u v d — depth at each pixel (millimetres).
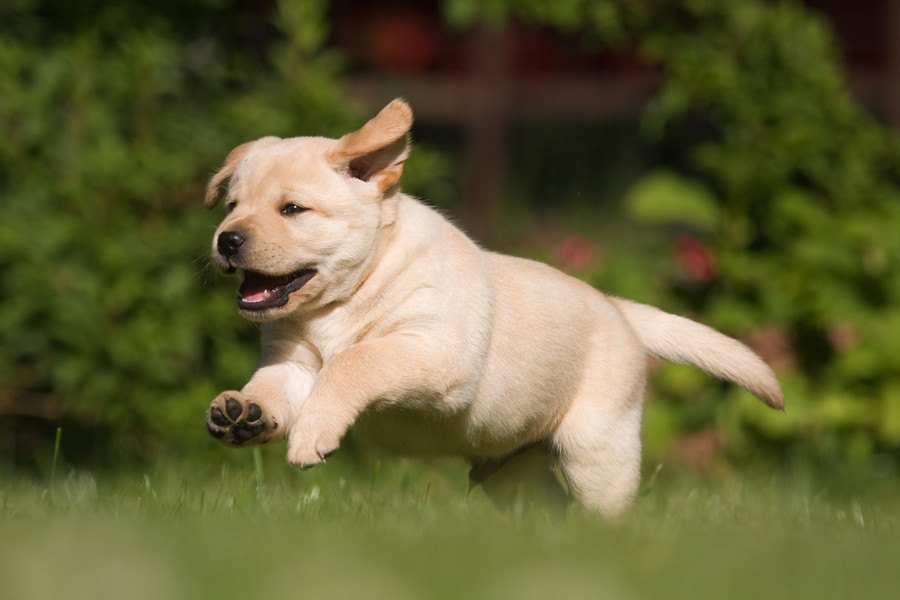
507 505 8258
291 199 7398
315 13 12359
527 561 5531
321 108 11930
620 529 6598
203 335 11633
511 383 7789
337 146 7562
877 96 18469
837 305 12117
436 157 12289
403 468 10250
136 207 11672
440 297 7480
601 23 13180
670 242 18891
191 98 12492
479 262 7770
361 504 7492
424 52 20688
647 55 13281
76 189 11367
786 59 12945
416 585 5023
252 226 7273
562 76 20844
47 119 11539
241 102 12039
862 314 12102
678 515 7746
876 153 13070
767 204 12625
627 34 13539
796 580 5312
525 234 17062
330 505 7609
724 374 8578
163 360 11273
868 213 12555
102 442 11758
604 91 19672
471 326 7520
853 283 12234
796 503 8797
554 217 20359
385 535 6105
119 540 5793
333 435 6938
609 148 21062
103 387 11102
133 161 11500
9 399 11742
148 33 11914
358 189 7520
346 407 7008
